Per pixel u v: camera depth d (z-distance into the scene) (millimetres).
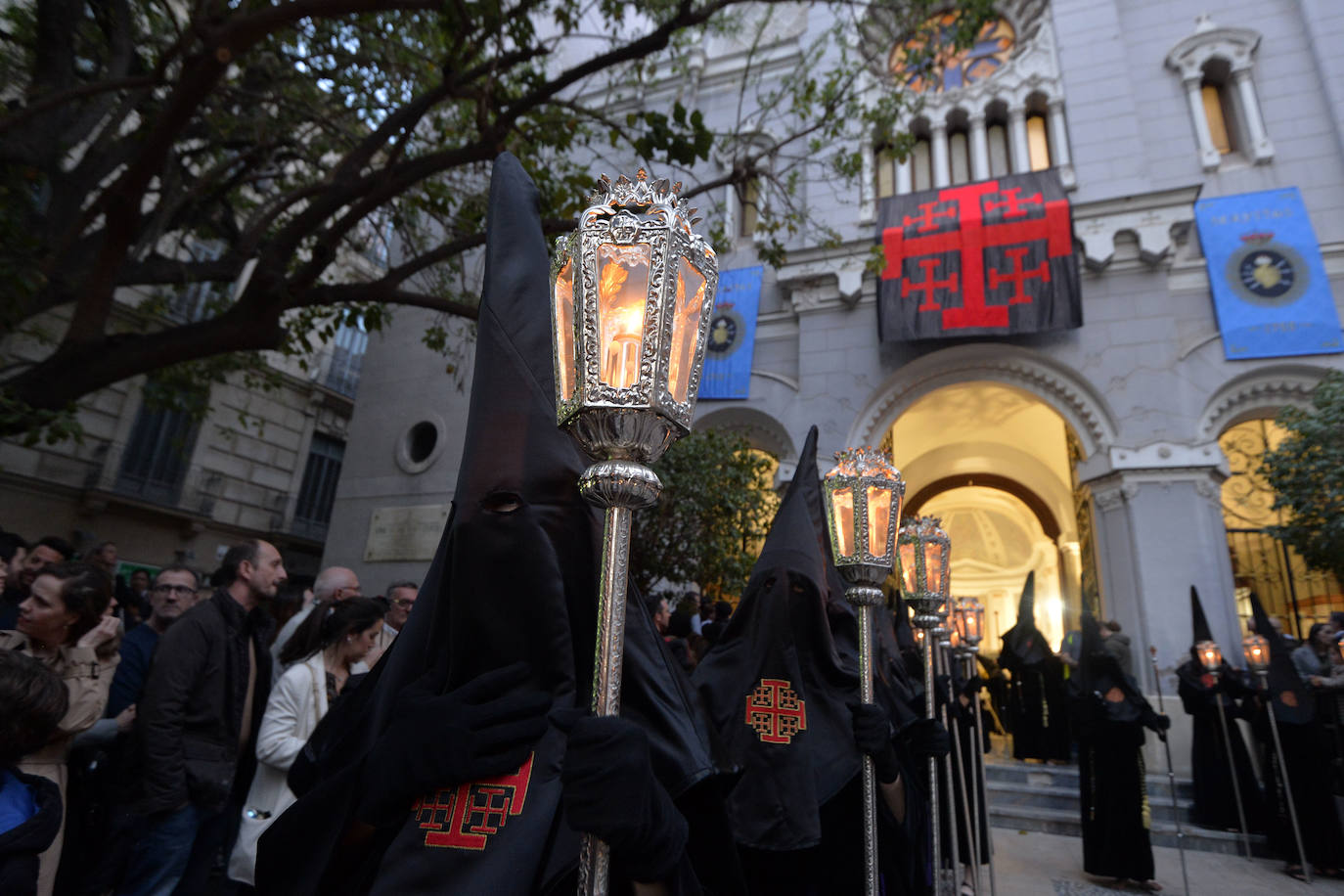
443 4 5781
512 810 1314
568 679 1461
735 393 13195
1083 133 12586
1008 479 17875
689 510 9023
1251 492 12250
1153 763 9289
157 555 17641
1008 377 11898
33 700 2154
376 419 15945
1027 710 9758
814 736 2939
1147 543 10305
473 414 1601
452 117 9688
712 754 1638
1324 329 10477
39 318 14258
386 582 14555
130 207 5613
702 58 15352
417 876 1267
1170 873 6484
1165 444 10586
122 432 16984
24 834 1995
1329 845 6270
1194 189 11164
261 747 3215
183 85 5207
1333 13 11969
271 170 9461
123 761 3174
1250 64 12266
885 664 4184
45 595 2812
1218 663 7301
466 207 9391
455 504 1586
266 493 20047
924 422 15539
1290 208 11141
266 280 6473
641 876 1156
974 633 5434
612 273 1303
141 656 3922
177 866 3281
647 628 1646
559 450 1571
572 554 1529
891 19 13305
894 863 3330
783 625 3061
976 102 13703
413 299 7422
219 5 5457
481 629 1477
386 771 1310
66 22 6867
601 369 1258
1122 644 9109
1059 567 16984
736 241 14484
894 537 2682
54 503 15930
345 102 8430
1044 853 7043
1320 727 6504
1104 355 11258
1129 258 11477
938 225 12125
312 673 3422
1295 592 11766
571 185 7883
